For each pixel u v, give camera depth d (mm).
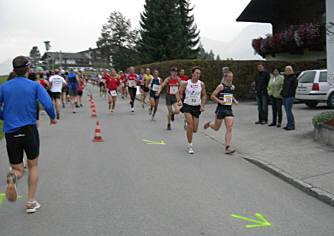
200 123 10578
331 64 8438
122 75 21312
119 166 5863
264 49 23188
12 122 3766
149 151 7031
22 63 3887
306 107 13859
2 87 3867
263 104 9703
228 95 6770
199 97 6707
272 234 3293
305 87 12984
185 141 8078
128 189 4652
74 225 3521
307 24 18844
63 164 6004
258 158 6148
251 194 4445
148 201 4195
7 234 3342
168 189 4645
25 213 3867
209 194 4438
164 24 38688
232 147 7258
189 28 45844
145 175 5316
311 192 4406
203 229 3400
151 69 23391
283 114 11750
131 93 13828
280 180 5059
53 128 10086
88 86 43281
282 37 20812
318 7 20422
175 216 3727
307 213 3814
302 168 5340
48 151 7051
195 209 3930
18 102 3783
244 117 11508
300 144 7012
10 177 3582
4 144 8086
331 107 12602
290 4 23016
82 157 6523
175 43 38344
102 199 4277
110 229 3414
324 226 3473
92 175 5332
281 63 18094
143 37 41125
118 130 9664
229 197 4328
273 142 7395
